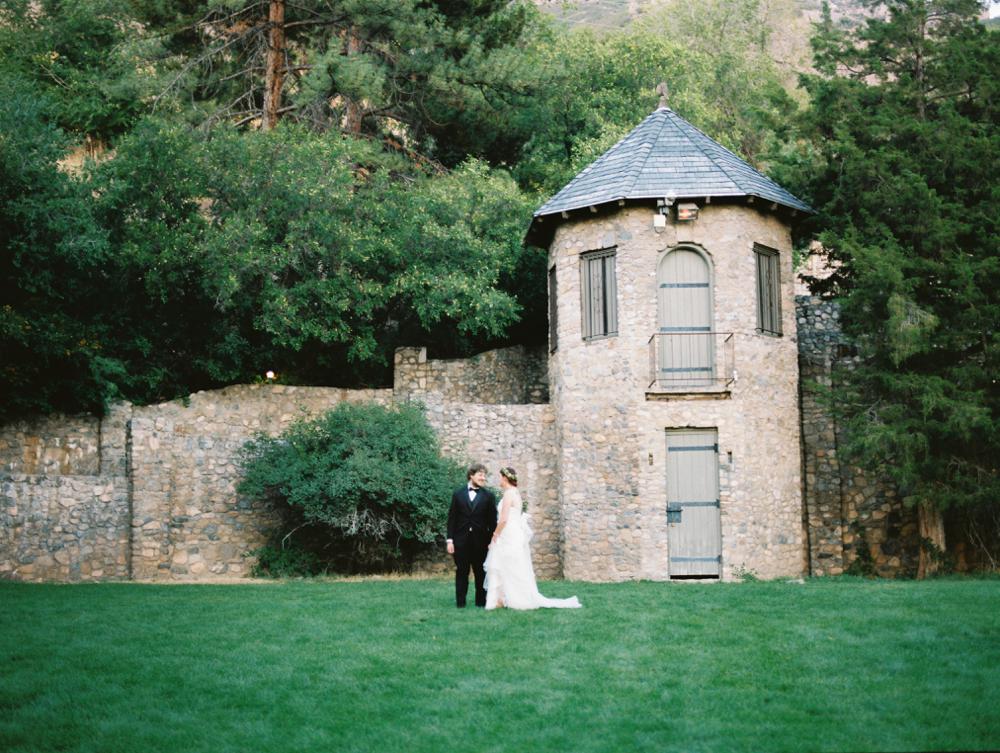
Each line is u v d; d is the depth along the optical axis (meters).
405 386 27.36
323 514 21.86
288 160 25.45
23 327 21.03
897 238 22.75
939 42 23.95
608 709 8.84
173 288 24.31
